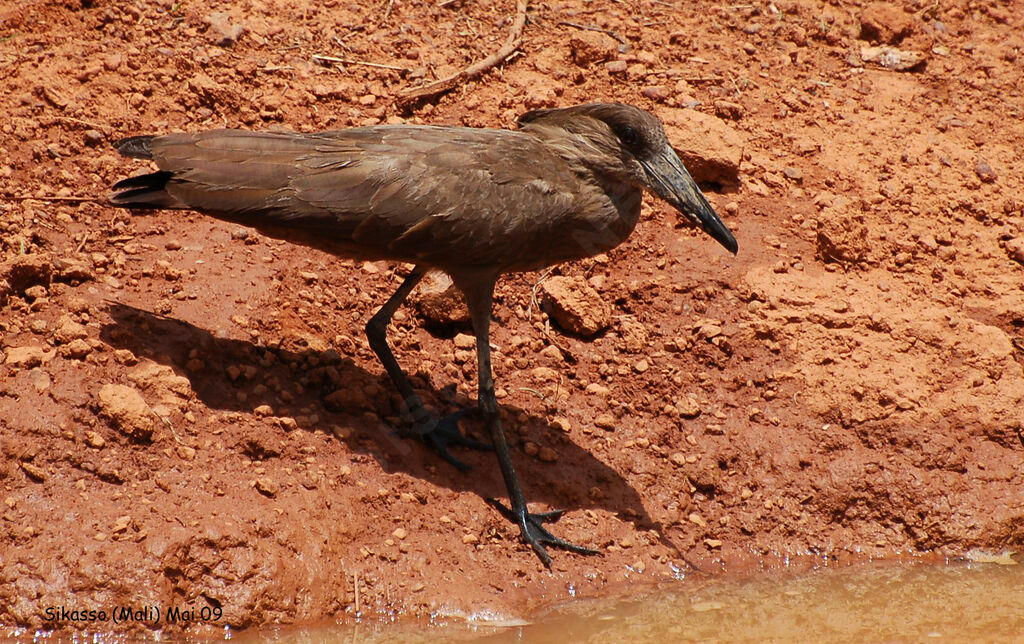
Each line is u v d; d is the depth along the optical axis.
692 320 12.92
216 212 10.54
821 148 15.18
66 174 12.84
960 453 11.96
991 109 16.53
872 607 10.56
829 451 11.94
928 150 15.52
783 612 10.45
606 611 10.26
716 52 16.42
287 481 10.36
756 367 12.55
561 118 11.42
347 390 11.33
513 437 11.55
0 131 13.09
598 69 15.67
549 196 10.95
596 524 11.00
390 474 10.83
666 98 15.28
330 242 10.82
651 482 11.50
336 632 9.60
